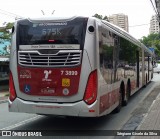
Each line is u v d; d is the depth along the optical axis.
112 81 10.04
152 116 10.27
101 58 8.68
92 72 8.23
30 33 8.77
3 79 32.59
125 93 12.84
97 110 8.29
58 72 8.40
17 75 8.83
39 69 8.58
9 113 12.63
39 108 8.53
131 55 14.59
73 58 8.32
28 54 8.73
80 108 8.23
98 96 8.34
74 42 8.34
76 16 8.49
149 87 23.48
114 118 11.01
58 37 8.48
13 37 8.99
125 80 12.77
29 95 8.68
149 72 26.61
